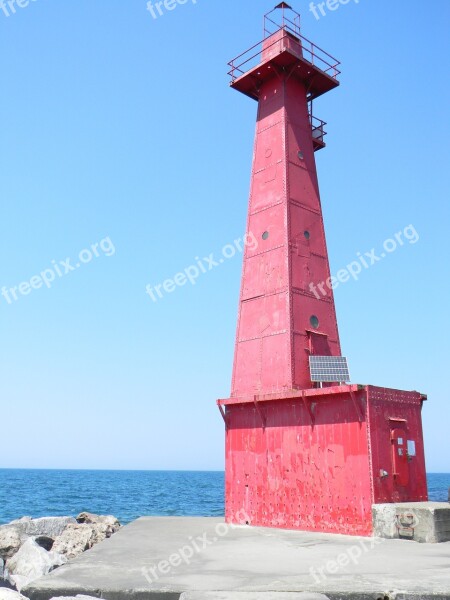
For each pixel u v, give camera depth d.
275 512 20.64
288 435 20.86
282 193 24.22
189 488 114.50
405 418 20.09
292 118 25.80
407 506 16.91
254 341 23.34
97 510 55.91
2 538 23.34
